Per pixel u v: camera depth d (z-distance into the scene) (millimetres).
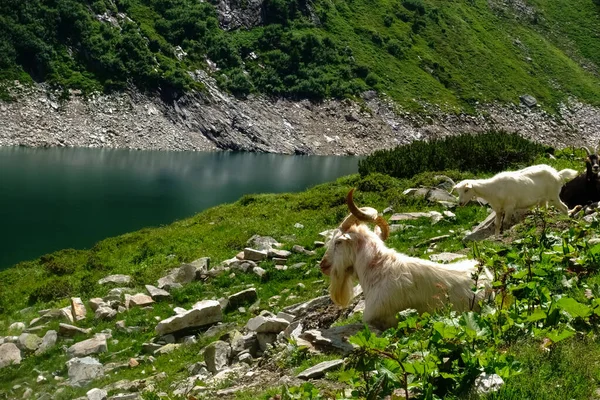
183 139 124188
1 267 31234
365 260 8250
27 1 129375
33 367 14875
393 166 29688
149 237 26312
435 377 5309
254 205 29719
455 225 18719
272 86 148625
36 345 15945
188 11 152625
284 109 145250
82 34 131375
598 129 170500
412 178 27312
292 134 138625
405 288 7863
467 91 168500
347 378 5457
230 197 63219
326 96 151625
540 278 7301
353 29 174500
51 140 110375
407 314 6977
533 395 5047
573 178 16328
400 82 163250
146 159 98375
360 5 184250
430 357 5211
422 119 153250
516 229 13062
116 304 18219
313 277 17797
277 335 12055
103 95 124625
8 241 37875
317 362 8000
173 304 17844
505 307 6816
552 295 7102
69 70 126438
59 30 130375
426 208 21656
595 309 5832
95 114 120625
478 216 18891
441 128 152625
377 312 7984
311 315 12172
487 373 5262
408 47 176500
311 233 23016
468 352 5363
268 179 82875
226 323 15234
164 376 12602
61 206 52375
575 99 181000
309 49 160000
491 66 181500
